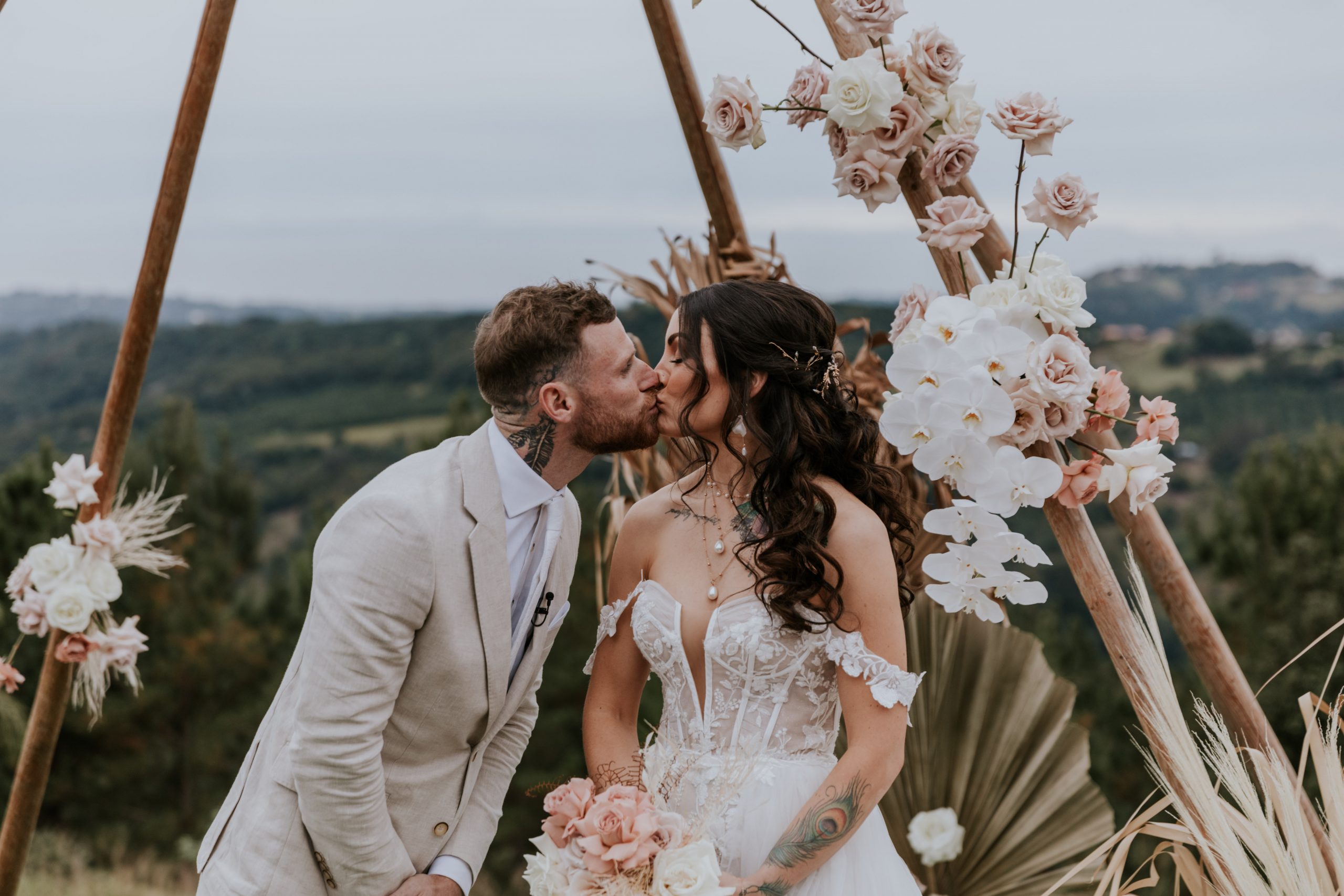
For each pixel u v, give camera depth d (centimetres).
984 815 298
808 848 195
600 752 224
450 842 226
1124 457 207
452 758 222
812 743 212
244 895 207
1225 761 195
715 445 221
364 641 202
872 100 211
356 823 204
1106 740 1373
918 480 301
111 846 1340
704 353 215
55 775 1386
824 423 216
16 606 314
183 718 1453
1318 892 186
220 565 1567
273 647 1527
